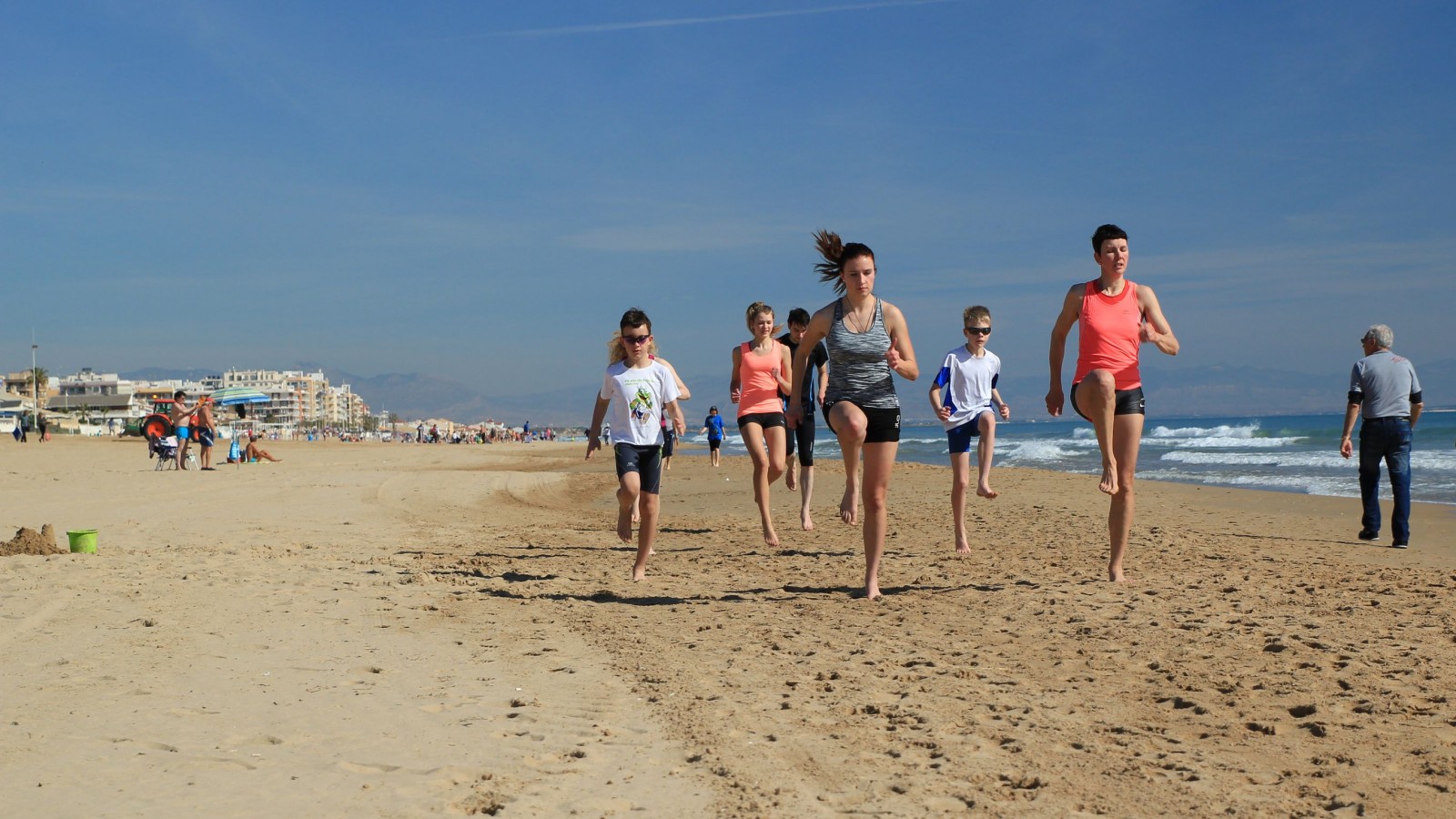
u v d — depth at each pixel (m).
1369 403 9.98
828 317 6.43
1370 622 5.68
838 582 7.44
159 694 4.46
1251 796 3.25
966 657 5.09
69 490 17.25
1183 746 3.74
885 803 3.22
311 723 4.06
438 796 3.27
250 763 3.58
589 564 8.70
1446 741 3.74
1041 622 5.83
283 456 41.66
